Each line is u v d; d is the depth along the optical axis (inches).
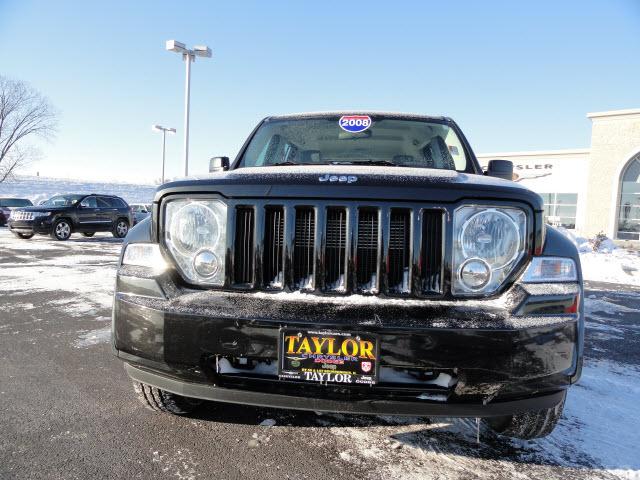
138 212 958.4
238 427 87.7
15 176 1859.0
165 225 74.3
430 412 64.2
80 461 74.9
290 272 69.3
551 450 81.3
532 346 62.8
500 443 83.4
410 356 62.5
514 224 68.2
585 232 886.4
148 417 91.0
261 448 80.2
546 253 69.1
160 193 74.5
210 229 72.2
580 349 66.5
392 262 68.7
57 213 530.6
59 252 411.8
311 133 124.0
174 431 85.6
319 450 79.9
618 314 203.2
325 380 64.4
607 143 861.2
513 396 65.0
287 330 64.3
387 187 68.5
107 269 302.4
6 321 165.3
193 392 69.2
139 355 70.7
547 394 67.1
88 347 135.6
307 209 69.9
